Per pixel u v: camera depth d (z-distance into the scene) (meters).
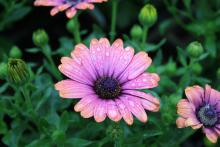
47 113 0.40
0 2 0.50
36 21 0.57
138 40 0.44
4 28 0.53
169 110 0.38
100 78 0.35
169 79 0.45
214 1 0.55
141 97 0.33
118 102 0.33
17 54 0.43
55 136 0.36
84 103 0.33
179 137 0.39
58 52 0.44
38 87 0.39
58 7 0.38
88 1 0.38
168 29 0.56
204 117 0.34
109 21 0.56
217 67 0.52
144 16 0.41
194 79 0.42
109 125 0.37
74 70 0.34
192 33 0.54
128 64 0.35
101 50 0.35
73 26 0.44
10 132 0.39
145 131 0.38
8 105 0.40
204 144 0.49
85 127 0.39
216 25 0.50
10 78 0.36
